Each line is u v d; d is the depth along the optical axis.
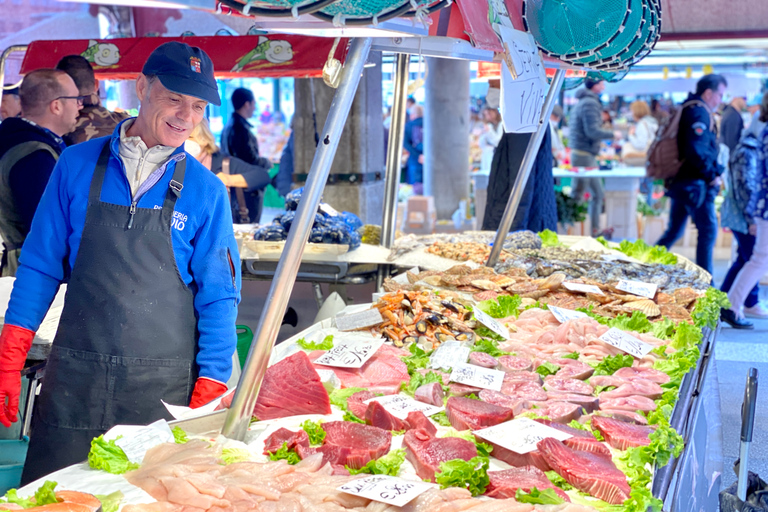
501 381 2.29
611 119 12.70
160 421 1.81
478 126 12.69
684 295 3.39
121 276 2.23
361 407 2.07
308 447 1.77
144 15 8.65
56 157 3.47
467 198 10.68
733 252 8.23
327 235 4.22
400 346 2.69
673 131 7.35
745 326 6.55
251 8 1.50
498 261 4.02
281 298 1.79
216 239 2.35
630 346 2.63
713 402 2.97
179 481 1.51
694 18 7.88
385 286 3.37
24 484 2.32
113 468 1.62
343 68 1.77
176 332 2.29
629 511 1.49
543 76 2.66
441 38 2.17
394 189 4.48
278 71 5.21
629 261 4.22
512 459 1.77
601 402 2.17
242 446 1.77
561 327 2.82
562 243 4.96
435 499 1.48
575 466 1.67
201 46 5.31
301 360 2.20
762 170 6.30
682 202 7.38
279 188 8.05
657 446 1.76
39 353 2.79
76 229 2.26
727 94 11.25
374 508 1.46
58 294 3.32
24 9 7.95
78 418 2.25
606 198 10.29
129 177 2.25
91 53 5.45
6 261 3.51
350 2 1.55
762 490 2.45
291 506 1.47
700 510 2.45
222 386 2.36
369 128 7.16
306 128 7.15
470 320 2.90
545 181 5.25
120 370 2.24
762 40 7.93
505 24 2.40
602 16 2.60
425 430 1.87
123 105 8.47
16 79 7.91
